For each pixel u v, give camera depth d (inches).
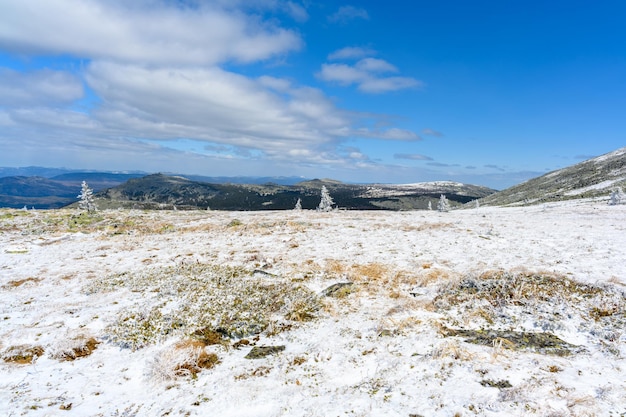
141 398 323.0
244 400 305.7
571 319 447.5
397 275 662.5
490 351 374.3
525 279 568.7
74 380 357.4
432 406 281.7
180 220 1622.8
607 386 296.8
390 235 1090.7
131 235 1290.6
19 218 1551.4
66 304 576.4
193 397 319.3
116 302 578.9
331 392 315.6
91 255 964.0
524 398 282.2
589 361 351.3
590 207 2214.6
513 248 829.8
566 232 1039.6
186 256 890.7
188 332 458.3
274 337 458.3
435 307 518.0
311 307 544.4
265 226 1347.2
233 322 487.2
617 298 482.3
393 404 288.4
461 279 602.5
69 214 1726.1
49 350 418.3
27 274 780.0
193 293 599.5
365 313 515.8
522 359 356.2
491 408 273.4
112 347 435.2
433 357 365.1
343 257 808.3
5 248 1043.9
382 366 358.3
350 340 428.1
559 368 335.3
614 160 5295.3
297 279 664.4
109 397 325.7
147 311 522.9
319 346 410.3
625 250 750.5
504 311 480.1
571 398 277.9
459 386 309.1
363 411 279.6
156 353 408.8
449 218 1635.1
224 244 1039.0
